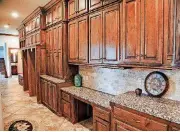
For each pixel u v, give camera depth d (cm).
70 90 353
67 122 355
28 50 570
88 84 374
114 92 308
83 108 362
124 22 231
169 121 164
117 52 249
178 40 170
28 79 615
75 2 344
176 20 170
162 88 230
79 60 341
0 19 625
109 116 243
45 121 361
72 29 363
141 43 209
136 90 248
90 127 329
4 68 1109
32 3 442
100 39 282
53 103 414
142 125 189
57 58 423
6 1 425
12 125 340
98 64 289
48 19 463
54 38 433
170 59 179
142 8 206
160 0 186
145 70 253
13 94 610
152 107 195
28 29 617
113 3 252
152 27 196
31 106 467
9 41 1073
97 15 287
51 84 415
